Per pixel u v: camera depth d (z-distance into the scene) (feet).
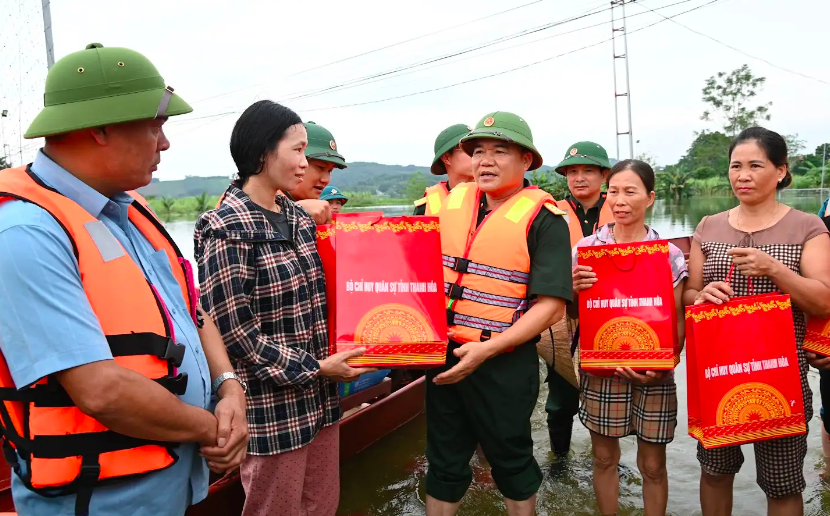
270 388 7.31
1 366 4.40
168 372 4.92
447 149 12.10
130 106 4.66
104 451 4.54
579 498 11.28
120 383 4.33
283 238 7.40
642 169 9.41
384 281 7.85
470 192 9.31
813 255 8.37
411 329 7.68
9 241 4.23
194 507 9.30
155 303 4.96
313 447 8.09
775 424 7.91
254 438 7.32
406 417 14.88
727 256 8.79
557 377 12.46
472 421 8.69
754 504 10.86
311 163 10.67
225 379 5.92
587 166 14.06
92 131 4.70
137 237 5.40
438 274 7.91
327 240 8.41
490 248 8.48
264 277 7.18
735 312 7.88
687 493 11.32
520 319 8.21
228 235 6.98
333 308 8.18
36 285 4.20
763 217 8.80
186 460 5.21
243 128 7.39
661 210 119.14
